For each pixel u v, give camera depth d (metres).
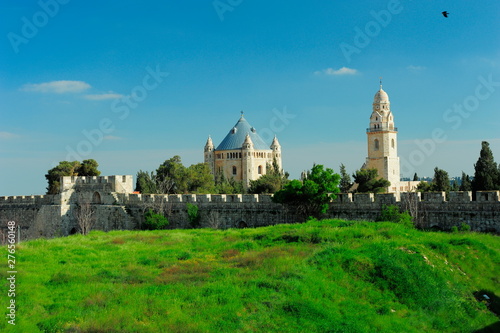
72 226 84.69
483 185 84.62
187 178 124.56
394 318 28.19
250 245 43.25
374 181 120.81
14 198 93.88
